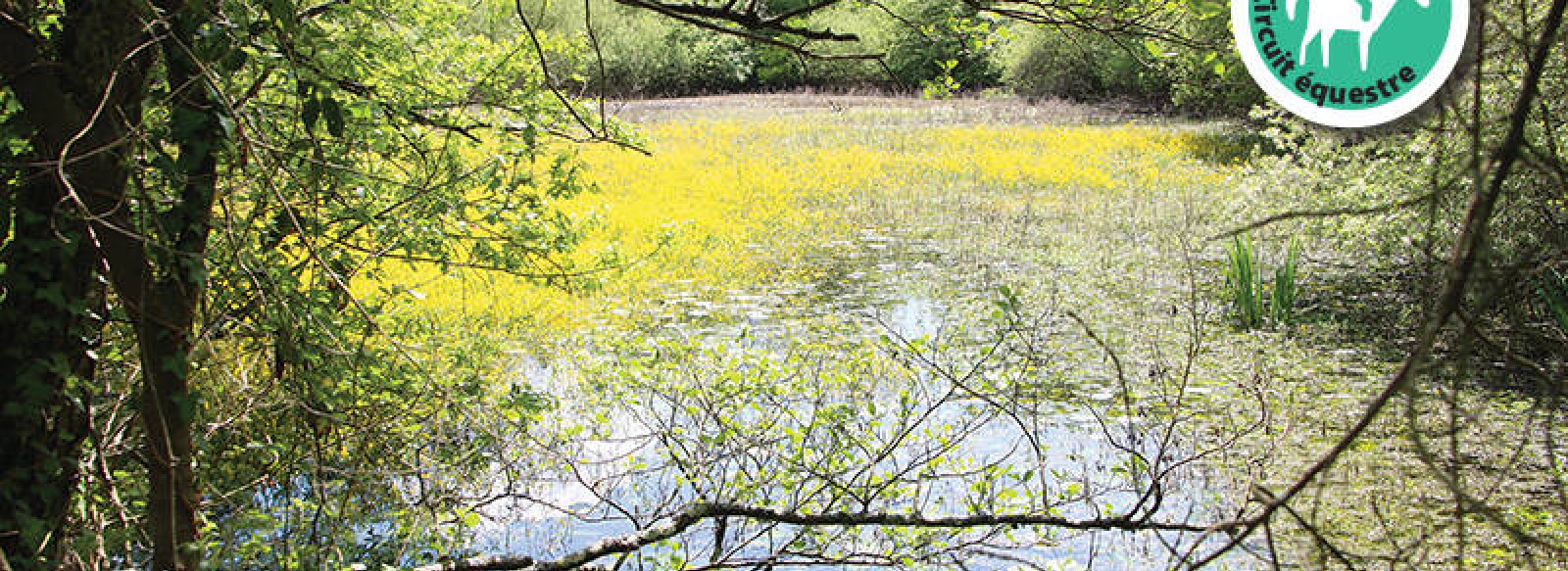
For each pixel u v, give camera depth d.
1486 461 6.35
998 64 37.09
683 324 10.48
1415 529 5.43
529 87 5.96
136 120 2.89
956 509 5.73
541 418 5.83
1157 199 18.42
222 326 4.05
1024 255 14.30
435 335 5.97
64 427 3.09
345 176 4.50
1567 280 6.92
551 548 5.64
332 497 4.74
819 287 12.53
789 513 4.45
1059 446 7.09
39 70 2.76
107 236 2.90
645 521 5.84
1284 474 6.35
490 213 5.86
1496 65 5.16
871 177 21.27
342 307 4.73
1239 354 9.38
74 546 3.34
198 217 3.08
